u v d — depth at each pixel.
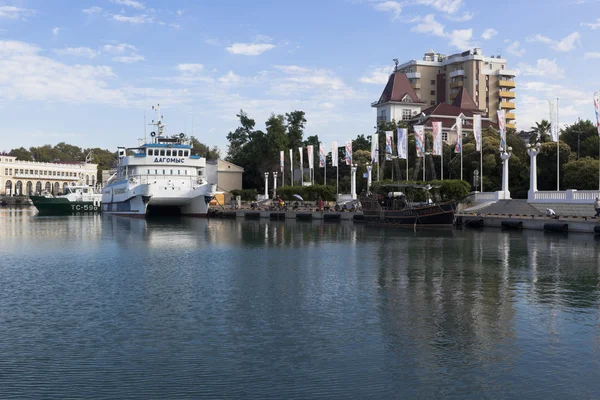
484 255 36.69
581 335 17.67
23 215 99.25
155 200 84.88
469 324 18.98
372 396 13.07
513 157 86.00
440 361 15.34
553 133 63.59
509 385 13.69
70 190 115.75
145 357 15.70
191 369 14.79
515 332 18.02
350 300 22.72
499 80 154.75
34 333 17.98
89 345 16.78
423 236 52.06
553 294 23.78
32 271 30.20
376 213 72.56
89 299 22.94
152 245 44.16
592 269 30.45
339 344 16.84
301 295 23.75
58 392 13.34
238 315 20.27
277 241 47.81
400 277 28.17
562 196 61.72
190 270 30.61
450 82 156.75
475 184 78.75
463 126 122.94
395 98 138.50
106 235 53.75
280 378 14.13
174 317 19.95
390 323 19.14
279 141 130.88
